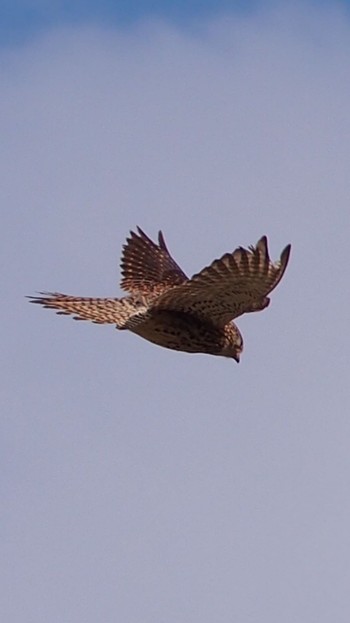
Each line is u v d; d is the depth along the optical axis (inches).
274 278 714.2
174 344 776.9
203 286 733.9
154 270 855.1
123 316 767.7
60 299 773.9
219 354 786.8
